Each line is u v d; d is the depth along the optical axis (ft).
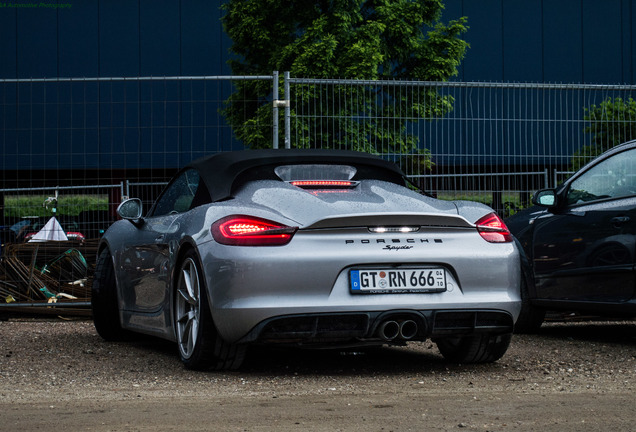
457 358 14.48
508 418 9.22
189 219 13.57
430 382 12.35
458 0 67.51
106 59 65.36
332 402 10.38
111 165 27.96
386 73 59.41
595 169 18.92
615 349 17.19
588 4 69.31
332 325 12.19
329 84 25.41
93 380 12.74
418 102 26.16
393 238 12.46
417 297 12.44
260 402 10.41
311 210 12.46
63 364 14.74
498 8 68.08
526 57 68.39
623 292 17.60
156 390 11.64
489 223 13.32
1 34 65.10
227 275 12.10
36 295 24.75
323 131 25.49
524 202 26.76
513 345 17.97
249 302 11.95
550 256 19.58
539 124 26.35
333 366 14.12
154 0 65.62
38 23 65.31
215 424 8.93
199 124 28.22
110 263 18.53
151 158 27.86
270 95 40.47
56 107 27.86
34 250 25.63
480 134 26.40
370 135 25.99
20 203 27.76
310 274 12.07
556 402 10.30
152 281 15.35
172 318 14.14
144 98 28.12
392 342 12.88
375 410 9.77
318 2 59.41
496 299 12.84
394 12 60.08
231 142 28.58
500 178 26.68
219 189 13.91
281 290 12.00
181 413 9.62
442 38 61.05
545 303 19.75
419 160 26.21
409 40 59.62
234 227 12.33
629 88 26.73
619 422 8.97
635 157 17.75
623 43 69.72
